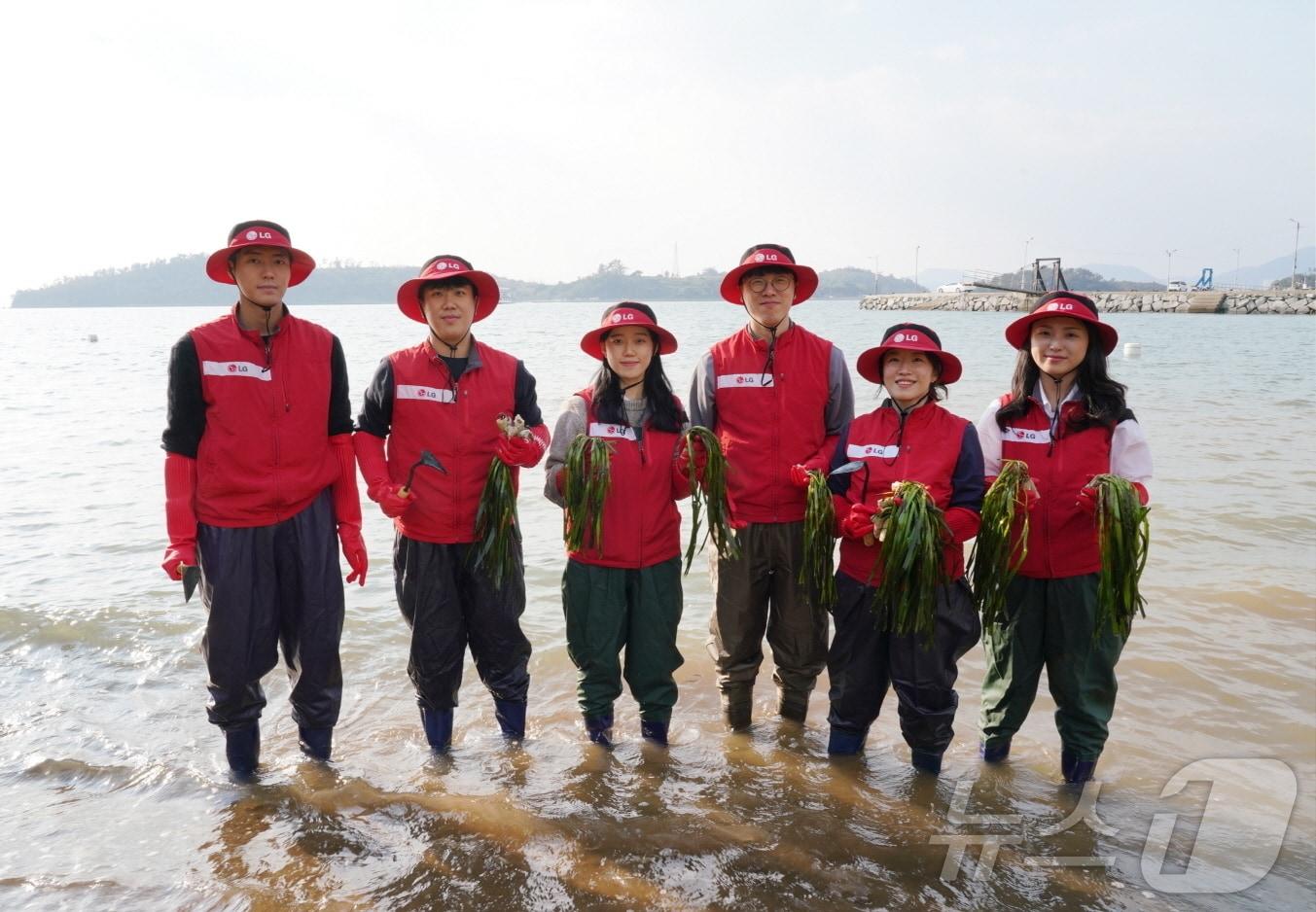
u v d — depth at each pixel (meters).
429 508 4.03
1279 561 6.70
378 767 4.11
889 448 3.92
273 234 3.66
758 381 4.21
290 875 3.24
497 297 4.14
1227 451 10.99
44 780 3.99
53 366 30.20
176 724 4.55
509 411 4.13
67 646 5.52
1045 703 4.70
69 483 10.09
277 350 3.79
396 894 3.13
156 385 21.98
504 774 4.02
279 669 5.17
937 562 3.64
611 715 4.31
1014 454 3.84
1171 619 5.57
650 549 4.13
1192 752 4.12
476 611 4.16
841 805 3.72
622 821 3.58
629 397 4.19
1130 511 3.49
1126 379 20.14
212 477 3.73
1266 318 61.78
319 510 3.96
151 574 6.83
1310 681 4.76
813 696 4.87
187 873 3.27
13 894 3.15
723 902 3.07
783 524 4.24
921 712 3.82
